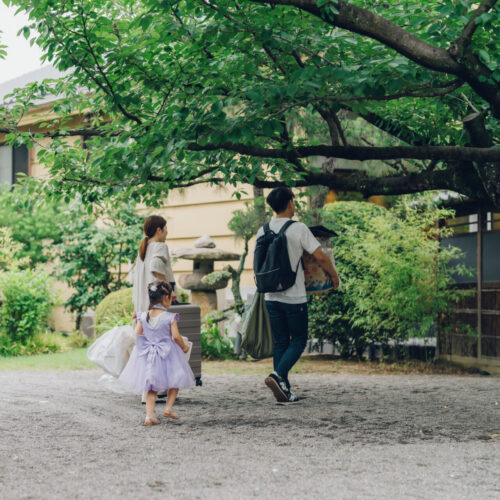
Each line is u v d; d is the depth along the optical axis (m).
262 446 4.43
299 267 6.01
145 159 5.61
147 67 5.54
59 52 5.49
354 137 8.70
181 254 11.10
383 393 6.89
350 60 5.14
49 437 4.77
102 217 13.01
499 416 5.58
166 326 5.32
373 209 9.80
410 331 9.22
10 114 6.60
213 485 3.48
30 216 14.67
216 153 6.55
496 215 8.91
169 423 5.31
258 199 10.26
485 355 8.96
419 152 5.87
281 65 5.37
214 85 5.35
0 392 7.01
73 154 6.87
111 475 3.70
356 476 3.65
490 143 6.29
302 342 6.09
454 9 4.57
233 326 10.46
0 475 3.72
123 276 13.66
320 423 5.27
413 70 4.84
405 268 8.86
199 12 5.02
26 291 11.62
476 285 9.21
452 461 4.00
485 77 4.88
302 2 4.62
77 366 9.42
